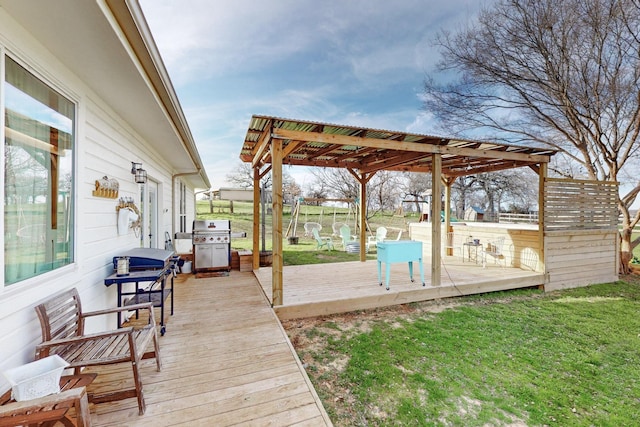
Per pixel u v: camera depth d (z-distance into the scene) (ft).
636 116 20.62
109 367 7.24
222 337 9.07
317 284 15.19
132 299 9.95
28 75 5.81
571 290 17.65
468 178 59.77
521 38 20.56
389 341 10.23
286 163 18.81
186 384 6.60
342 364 8.69
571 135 23.77
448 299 15.25
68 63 6.88
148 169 14.60
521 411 6.98
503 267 20.10
